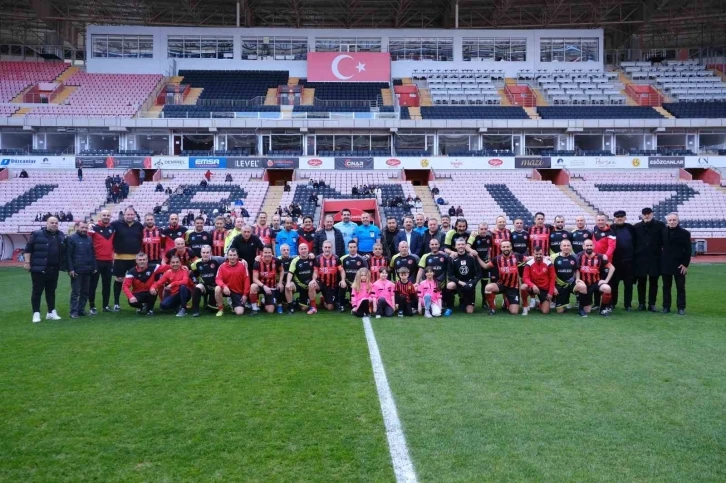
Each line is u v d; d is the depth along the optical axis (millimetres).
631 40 49469
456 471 3553
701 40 46906
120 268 10625
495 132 36188
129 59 42531
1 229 27125
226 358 6559
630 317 9656
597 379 5590
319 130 35812
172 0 42406
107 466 3674
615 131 36188
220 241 11539
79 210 28766
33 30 46969
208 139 36156
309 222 11422
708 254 27531
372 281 10430
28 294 13594
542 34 44094
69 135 35844
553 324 8898
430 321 9242
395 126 35344
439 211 29203
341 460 3723
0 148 35344
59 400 4996
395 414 4562
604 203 30656
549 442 4000
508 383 5445
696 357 6543
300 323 9055
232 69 43625
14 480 3492
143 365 6238
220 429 4285
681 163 33562
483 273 10680
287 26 49031
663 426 4305
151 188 30891
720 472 3537
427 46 44344
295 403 4867
